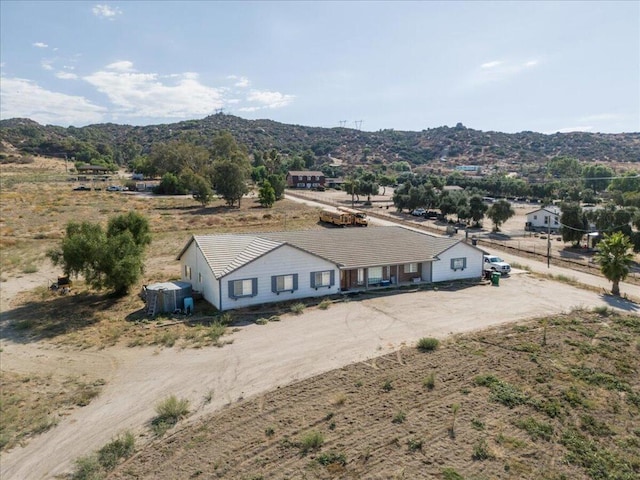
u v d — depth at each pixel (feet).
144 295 103.30
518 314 93.71
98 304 100.07
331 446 48.93
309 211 264.31
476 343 77.36
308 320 89.40
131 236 107.34
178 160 419.95
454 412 55.36
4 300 104.06
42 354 73.82
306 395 59.82
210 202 298.56
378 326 86.07
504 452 48.34
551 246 176.96
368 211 272.10
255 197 341.41
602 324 87.56
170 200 303.68
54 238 177.17
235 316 91.45
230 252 105.50
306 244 114.52
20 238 173.68
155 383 63.82
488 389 61.46
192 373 66.69
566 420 54.60
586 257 157.89
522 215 273.54
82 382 64.18
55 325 87.30
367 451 47.96
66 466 46.75
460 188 382.83
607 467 46.42
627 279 128.36
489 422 53.78
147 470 45.57
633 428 53.36
